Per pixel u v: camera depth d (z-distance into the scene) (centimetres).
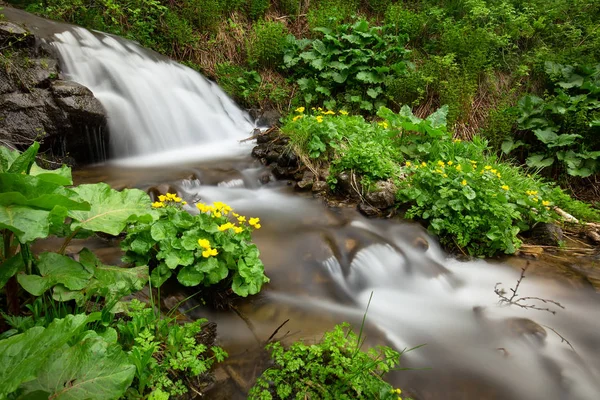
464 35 771
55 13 648
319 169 502
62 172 245
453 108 666
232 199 441
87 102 464
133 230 266
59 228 223
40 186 190
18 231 169
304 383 211
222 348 239
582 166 622
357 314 292
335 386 210
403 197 440
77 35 562
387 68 699
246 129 693
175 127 595
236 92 750
